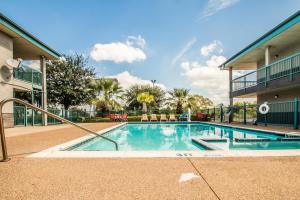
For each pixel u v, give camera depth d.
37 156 3.87
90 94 26.38
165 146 8.16
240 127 11.64
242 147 6.55
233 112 17.27
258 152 4.14
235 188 2.30
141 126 16.98
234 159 3.58
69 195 2.13
